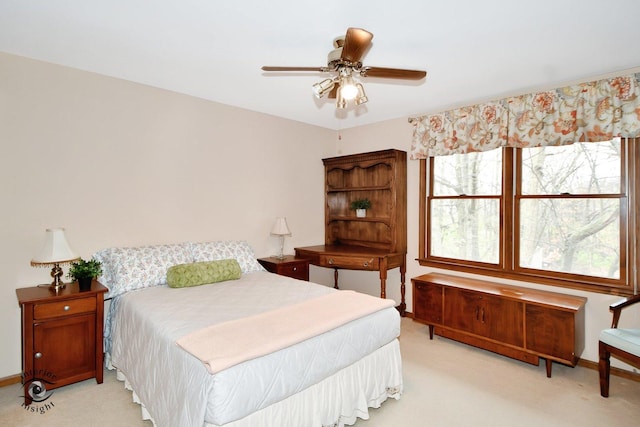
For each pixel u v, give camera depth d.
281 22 2.11
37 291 2.53
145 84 3.23
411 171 4.19
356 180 4.83
